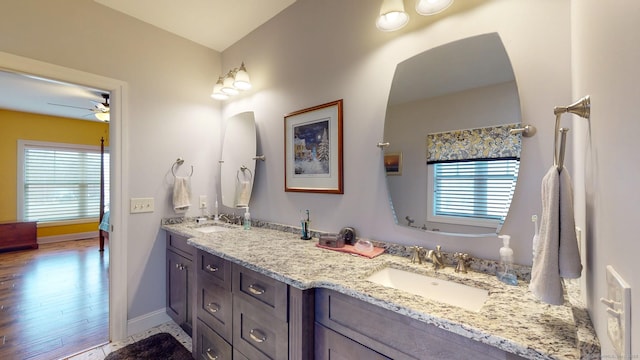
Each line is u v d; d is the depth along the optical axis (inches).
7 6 65.9
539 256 29.6
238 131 97.6
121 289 83.1
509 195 45.0
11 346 79.0
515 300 35.7
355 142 64.7
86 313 99.5
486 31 47.2
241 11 82.9
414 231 55.4
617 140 19.4
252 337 51.8
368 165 62.4
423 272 48.3
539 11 42.6
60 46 72.9
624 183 18.0
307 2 75.4
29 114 201.6
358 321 38.9
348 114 66.0
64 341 81.6
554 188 28.0
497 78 46.1
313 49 73.8
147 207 88.9
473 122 48.5
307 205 75.4
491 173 46.7
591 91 26.8
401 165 57.3
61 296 114.4
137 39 86.5
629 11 17.1
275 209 84.4
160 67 91.6
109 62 81.0
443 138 51.9
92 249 192.2
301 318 43.3
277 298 47.1
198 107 101.0
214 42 100.3
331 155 69.3
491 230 46.7
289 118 80.0
